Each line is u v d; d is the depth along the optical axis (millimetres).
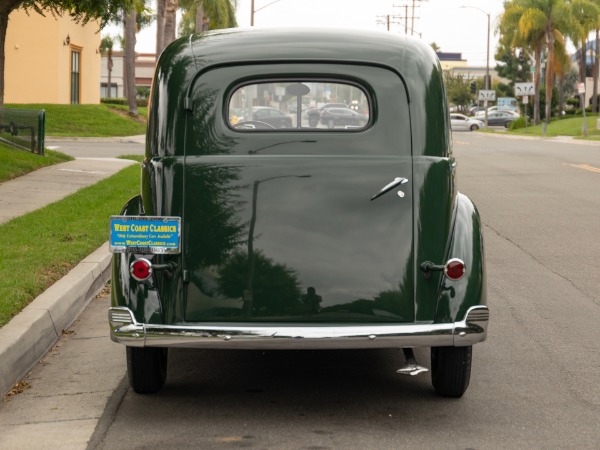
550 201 16781
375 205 5461
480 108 94938
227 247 5430
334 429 5316
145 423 5434
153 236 5383
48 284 8406
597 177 21812
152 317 5340
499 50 77812
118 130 39875
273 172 5480
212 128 5598
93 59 49094
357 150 5555
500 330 7738
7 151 20797
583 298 8977
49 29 42844
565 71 68688
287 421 5461
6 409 5750
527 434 5230
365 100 5668
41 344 7020
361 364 6754
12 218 12438
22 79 42844
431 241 5457
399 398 5926
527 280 9828
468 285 5395
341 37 5793
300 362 6812
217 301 5398
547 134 54812
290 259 5402
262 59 5668
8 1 20609
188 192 5496
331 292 5379
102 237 11023
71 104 43688
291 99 5676
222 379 6367
